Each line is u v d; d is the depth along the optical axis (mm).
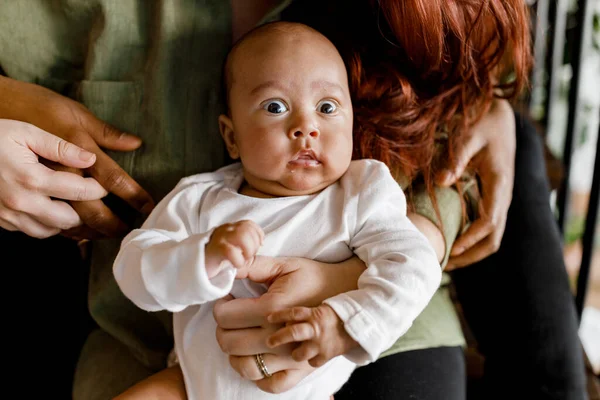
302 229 777
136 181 910
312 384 760
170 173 909
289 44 770
